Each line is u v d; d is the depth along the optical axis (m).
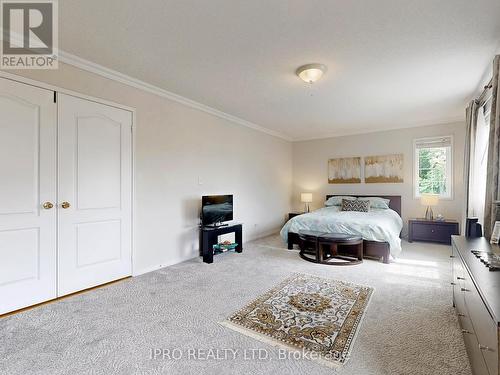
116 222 3.12
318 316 2.25
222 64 2.86
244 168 5.25
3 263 2.30
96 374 1.57
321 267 3.60
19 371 1.60
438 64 2.81
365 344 1.86
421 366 1.63
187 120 4.01
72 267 2.73
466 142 3.63
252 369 1.62
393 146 5.59
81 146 2.80
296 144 6.88
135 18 2.08
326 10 1.97
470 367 1.58
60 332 2.02
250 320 2.19
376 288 2.86
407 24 2.13
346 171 6.14
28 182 2.43
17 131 2.37
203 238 3.90
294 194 6.92
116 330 2.04
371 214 4.65
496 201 2.22
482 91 3.34
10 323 2.14
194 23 2.14
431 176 5.27
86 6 1.94
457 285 2.10
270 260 3.96
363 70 2.97
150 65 2.89
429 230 4.84
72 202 2.73
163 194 3.65
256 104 4.20
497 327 0.96
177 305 2.47
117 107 3.11
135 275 3.30
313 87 3.47
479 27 2.16
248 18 2.07
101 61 2.80
